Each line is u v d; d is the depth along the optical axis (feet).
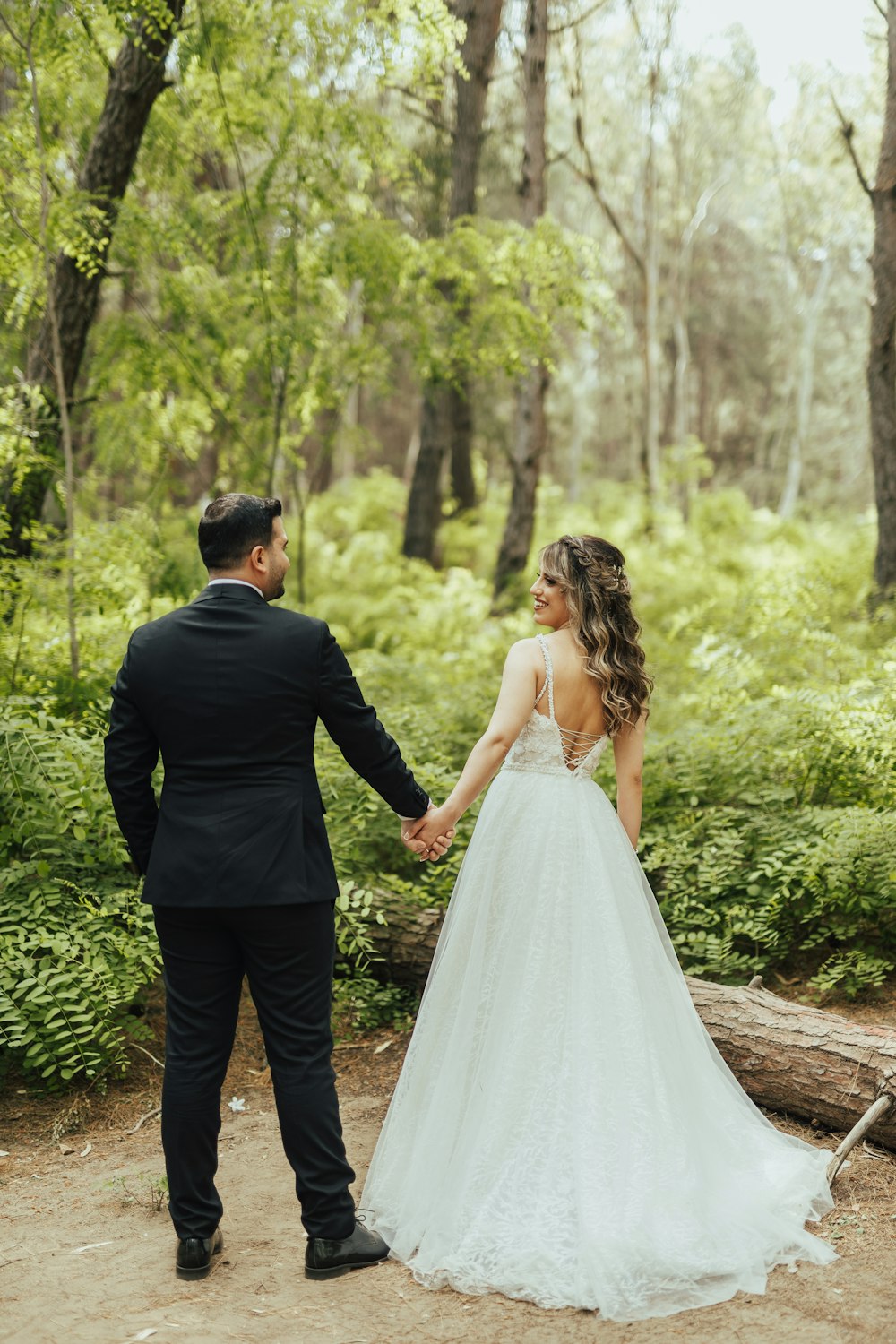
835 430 112.06
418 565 50.24
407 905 15.06
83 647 20.20
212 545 8.86
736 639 24.73
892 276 29.96
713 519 65.98
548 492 71.46
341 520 63.62
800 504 90.12
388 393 33.63
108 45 24.31
